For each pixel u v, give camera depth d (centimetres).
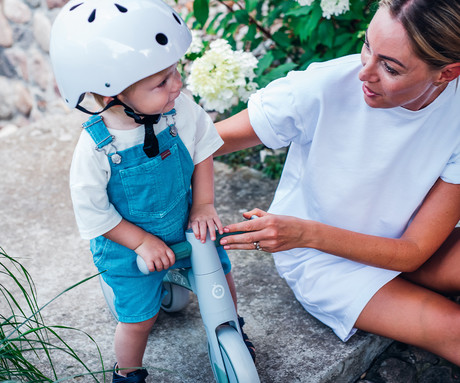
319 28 249
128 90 120
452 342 151
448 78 129
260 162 269
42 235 224
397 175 154
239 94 227
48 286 197
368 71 130
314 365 163
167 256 138
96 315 185
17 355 148
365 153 153
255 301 188
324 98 151
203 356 168
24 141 289
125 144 129
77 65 118
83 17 119
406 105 144
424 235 152
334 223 166
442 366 184
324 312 170
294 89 155
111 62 116
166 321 181
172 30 122
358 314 160
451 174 151
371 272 161
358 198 159
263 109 162
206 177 149
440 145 149
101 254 145
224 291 141
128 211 139
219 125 167
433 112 145
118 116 128
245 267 204
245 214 146
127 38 116
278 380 159
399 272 159
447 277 164
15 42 385
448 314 150
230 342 135
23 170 267
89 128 127
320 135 154
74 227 229
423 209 155
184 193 144
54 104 383
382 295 158
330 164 158
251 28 271
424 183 153
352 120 152
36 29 370
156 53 118
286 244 147
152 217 140
